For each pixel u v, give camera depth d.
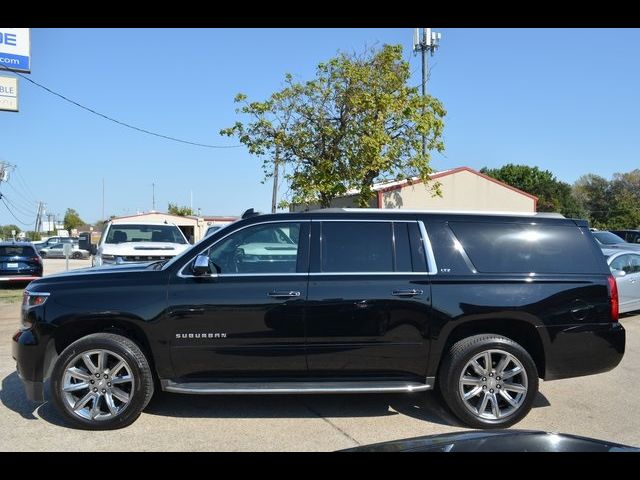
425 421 5.13
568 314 5.11
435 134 21.34
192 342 4.88
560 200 68.12
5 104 18.83
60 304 4.87
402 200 26.52
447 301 5.00
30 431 4.77
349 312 4.93
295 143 20.92
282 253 5.10
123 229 12.84
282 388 4.85
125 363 4.83
